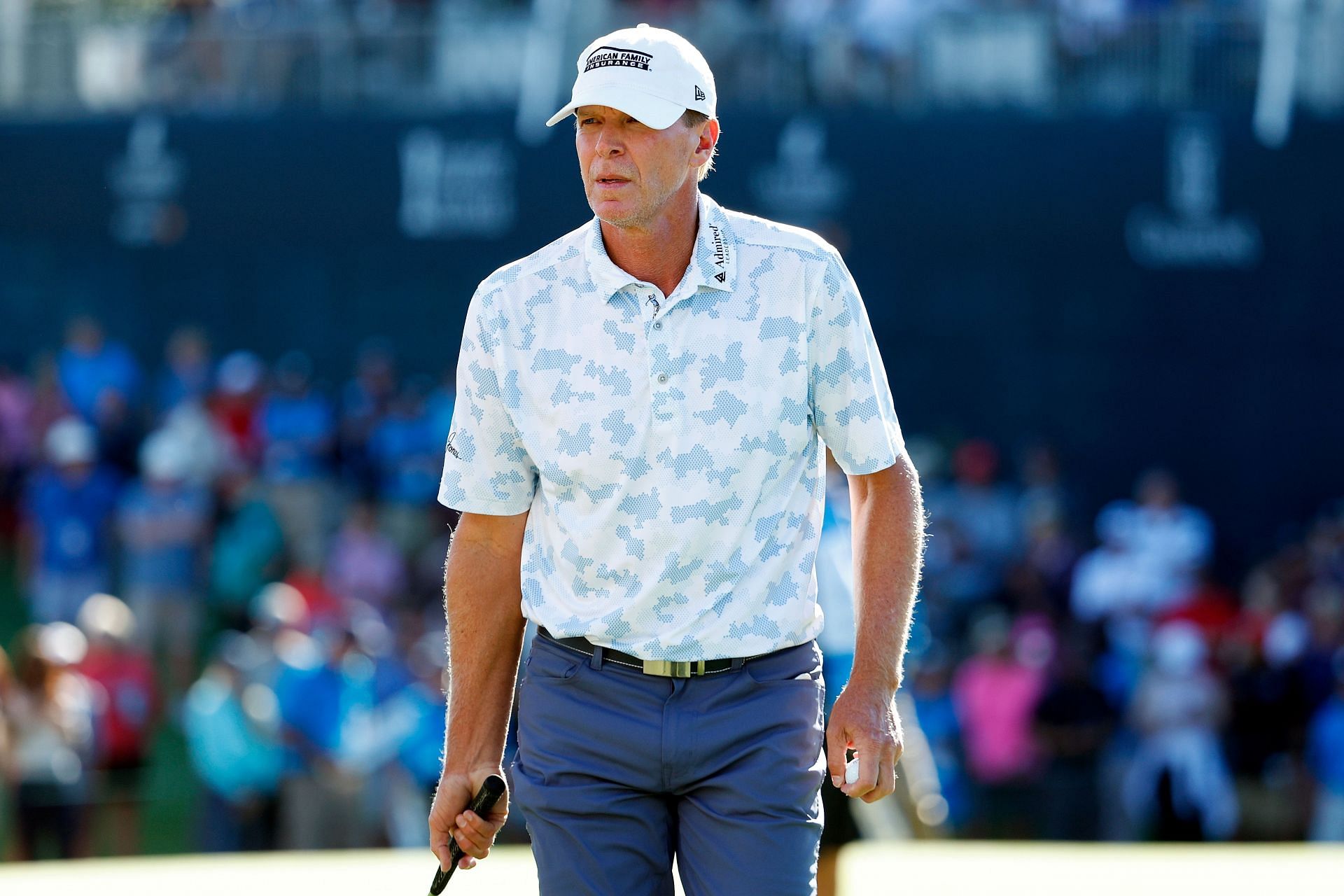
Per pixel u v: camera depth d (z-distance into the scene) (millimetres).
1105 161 48312
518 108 49500
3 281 51281
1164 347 49281
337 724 28641
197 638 42562
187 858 22812
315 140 50125
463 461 10234
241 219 50531
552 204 49625
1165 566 40094
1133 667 38406
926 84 48688
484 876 20312
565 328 9828
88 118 50594
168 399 47219
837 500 16484
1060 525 43688
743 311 9711
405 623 34688
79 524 42812
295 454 44469
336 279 50750
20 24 50625
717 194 49062
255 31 50281
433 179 49906
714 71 49062
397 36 49969
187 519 42625
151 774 31953
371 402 46656
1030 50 48469
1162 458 49719
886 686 9734
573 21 49531
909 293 49969
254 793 28250
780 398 9727
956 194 48625
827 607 15266
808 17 48750
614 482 9734
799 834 9898
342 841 28562
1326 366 48812
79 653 31891
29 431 48469
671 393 9633
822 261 9812
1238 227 48344
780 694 9898
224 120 50312
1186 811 33156
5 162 50750
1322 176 47938
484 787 10289
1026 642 35188
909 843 22844
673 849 10359
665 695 9852
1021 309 49750
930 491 46188
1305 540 48938
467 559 10453
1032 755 33438
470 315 10109
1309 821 33750
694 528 9672
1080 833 33219
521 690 10430
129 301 51219
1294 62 47812
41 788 27750
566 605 10047
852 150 48688
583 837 10023
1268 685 35250
